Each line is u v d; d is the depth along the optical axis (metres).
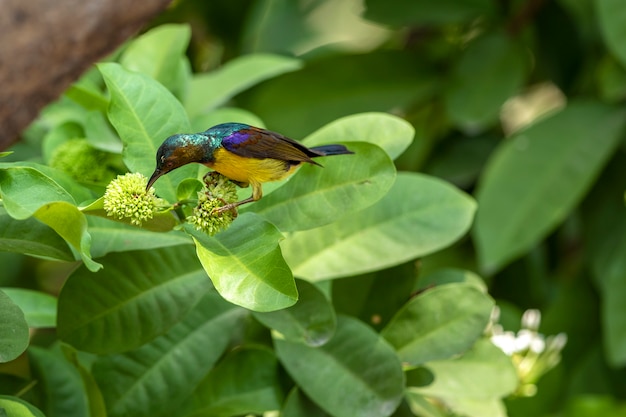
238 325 4.73
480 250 5.09
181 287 4.67
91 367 4.70
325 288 4.75
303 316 4.67
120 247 4.66
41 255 4.62
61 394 4.73
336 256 4.74
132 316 4.66
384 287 4.77
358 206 4.65
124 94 4.66
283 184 4.66
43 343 4.95
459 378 4.78
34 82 4.53
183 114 4.66
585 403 5.12
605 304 5.10
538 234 5.09
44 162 4.79
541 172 5.11
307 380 4.69
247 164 4.62
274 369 4.73
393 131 4.72
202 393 4.72
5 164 4.62
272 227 4.59
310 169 4.66
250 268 4.57
